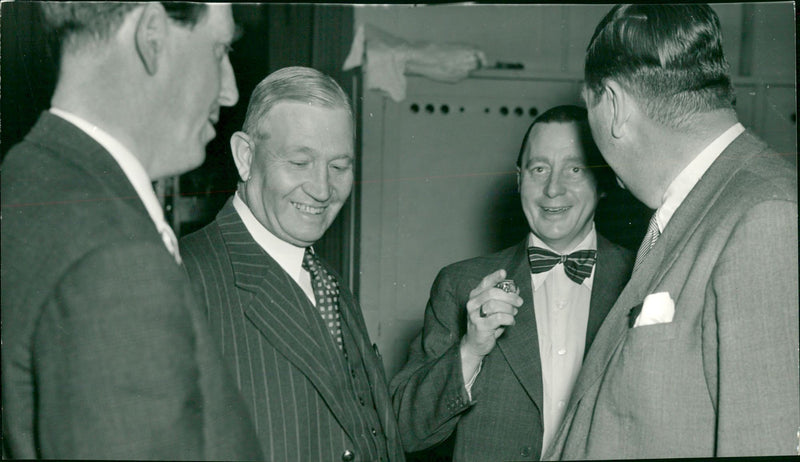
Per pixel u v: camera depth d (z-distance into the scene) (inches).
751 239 43.5
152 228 41.5
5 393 40.6
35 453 40.7
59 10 43.4
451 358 60.8
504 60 97.4
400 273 98.4
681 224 47.9
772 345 42.8
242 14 88.6
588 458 46.8
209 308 50.8
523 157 70.2
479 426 62.9
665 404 45.1
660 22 49.8
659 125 49.7
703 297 45.3
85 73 43.8
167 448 39.4
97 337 39.0
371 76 95.8
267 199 55.7
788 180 45.2
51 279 39.4
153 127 45.6
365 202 98.4
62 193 40.3
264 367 50.8
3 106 54.7
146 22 44.3
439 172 99.0
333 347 54.1
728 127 49.5
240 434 42.3
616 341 48.3
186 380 40.4
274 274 53.7
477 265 70.1
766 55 86.5
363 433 53.1
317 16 91.9
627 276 67.1
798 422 42.3
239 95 87.4
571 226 68.2
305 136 55.9
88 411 39.0
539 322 66.8
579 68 98.0
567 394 64.2
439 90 98.3
